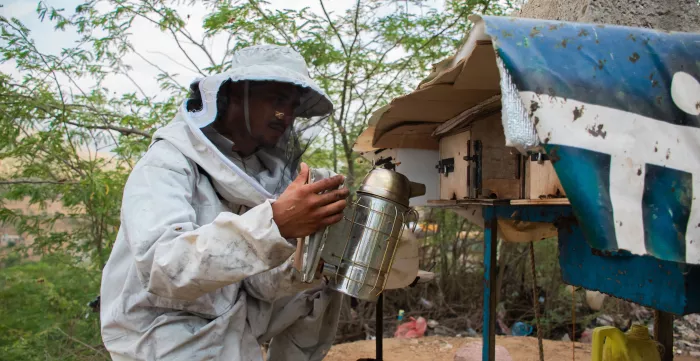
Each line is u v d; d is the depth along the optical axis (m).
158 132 1.75
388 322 4.96
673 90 1.32
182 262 1.41
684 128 1.30
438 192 3.07
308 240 1.51
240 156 1.87
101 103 4.27
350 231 1.58
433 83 1.94
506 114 1.21
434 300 5.34
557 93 1.22
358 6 4.35
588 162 1.19
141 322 1.65
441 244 5.41
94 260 4.37
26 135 4.04
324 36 4.46
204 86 1.73
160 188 1.57
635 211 1.19
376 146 3.13
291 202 1.40
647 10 1.88
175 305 1.63
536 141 1.20
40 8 3.76
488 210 2.28
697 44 1.41
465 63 1.72
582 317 4.68
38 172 4.17
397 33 4.51
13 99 3.94
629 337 2.04
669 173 1.25
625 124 1.25
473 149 2.37
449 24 4.53
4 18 3.69
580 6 1.94
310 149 5.01
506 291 5.41
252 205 1.75
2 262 5.39
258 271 1.39
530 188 2.04
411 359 3.59
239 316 1.72
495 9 4.28
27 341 3.86
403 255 1.99
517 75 1.21
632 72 1.30
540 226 2.74
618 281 1.69
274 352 2.09
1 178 4.27
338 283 1.58
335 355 3.68
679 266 1.44
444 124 2.70
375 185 1.60
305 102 1.91
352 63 4.59
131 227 1.51
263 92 1.77
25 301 4.47
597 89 1.25
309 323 2.02
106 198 3.97
